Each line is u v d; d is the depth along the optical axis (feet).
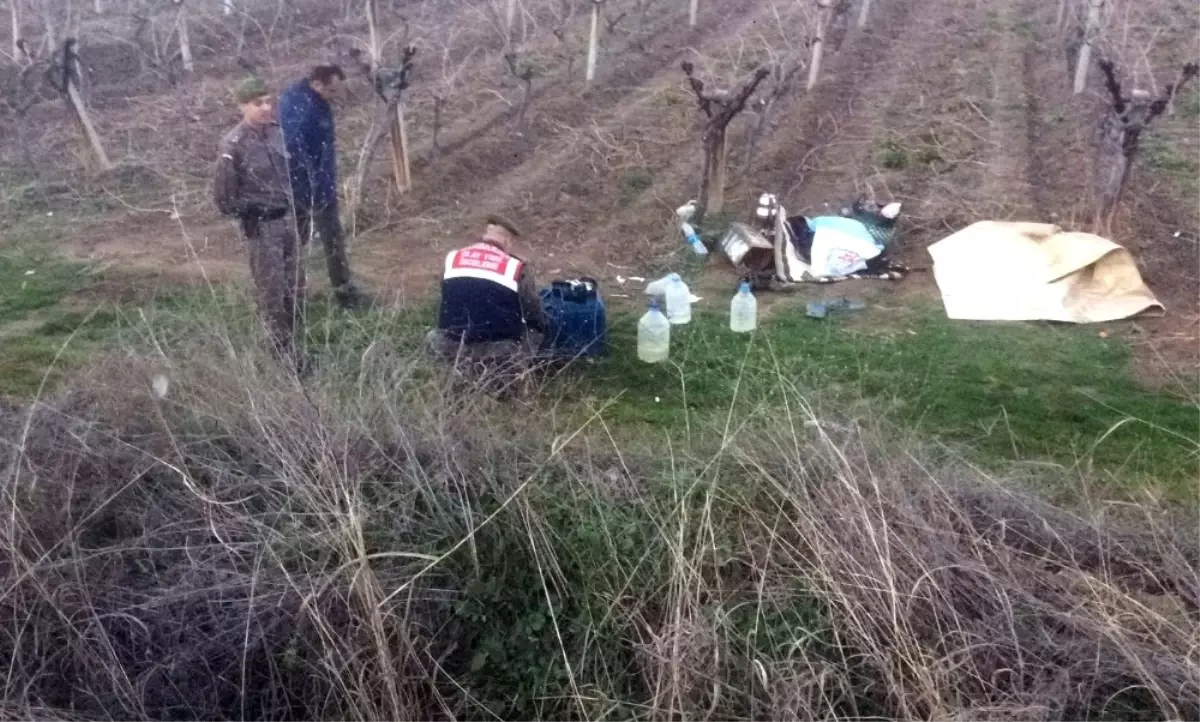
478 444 11.82
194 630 9.93
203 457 11.46
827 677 9.35
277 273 16.39
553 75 34.42
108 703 9.53
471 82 33.50
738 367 16.80
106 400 12.26
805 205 24.54
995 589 9.96
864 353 17.31
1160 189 24.12
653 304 17.03
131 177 26.17
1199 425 15.07
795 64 27.22
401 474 11.28
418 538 10.78
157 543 10.71
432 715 9.69
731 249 21.16
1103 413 15.43
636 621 10.01
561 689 9.65
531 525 10.69
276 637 9.88
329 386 12.46
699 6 43.80
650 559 10.56
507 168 27.37
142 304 19.11
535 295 15.98
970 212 23.43
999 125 28.94
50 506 10.77
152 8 36.58
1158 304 18.56
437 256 22.06
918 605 9.78
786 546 10.52
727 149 27.84
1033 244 20.48
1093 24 29.37
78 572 9.96
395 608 9.86
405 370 13.09
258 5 39.91
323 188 18.04
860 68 35.35
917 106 31.01
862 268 20.80
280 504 10.82
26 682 9.36
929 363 16.93
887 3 43.96
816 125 29.71
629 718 9.33
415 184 25.57
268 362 12.94
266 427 11.43
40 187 25.14
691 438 13.50
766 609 10.04
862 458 11.37
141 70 33.99
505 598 10.35
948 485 11.51
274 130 16.21
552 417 13.56
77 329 16.74
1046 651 9.55
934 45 37.65
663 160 27.35
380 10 38.19
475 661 9.92
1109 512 12.10
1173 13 39.24
